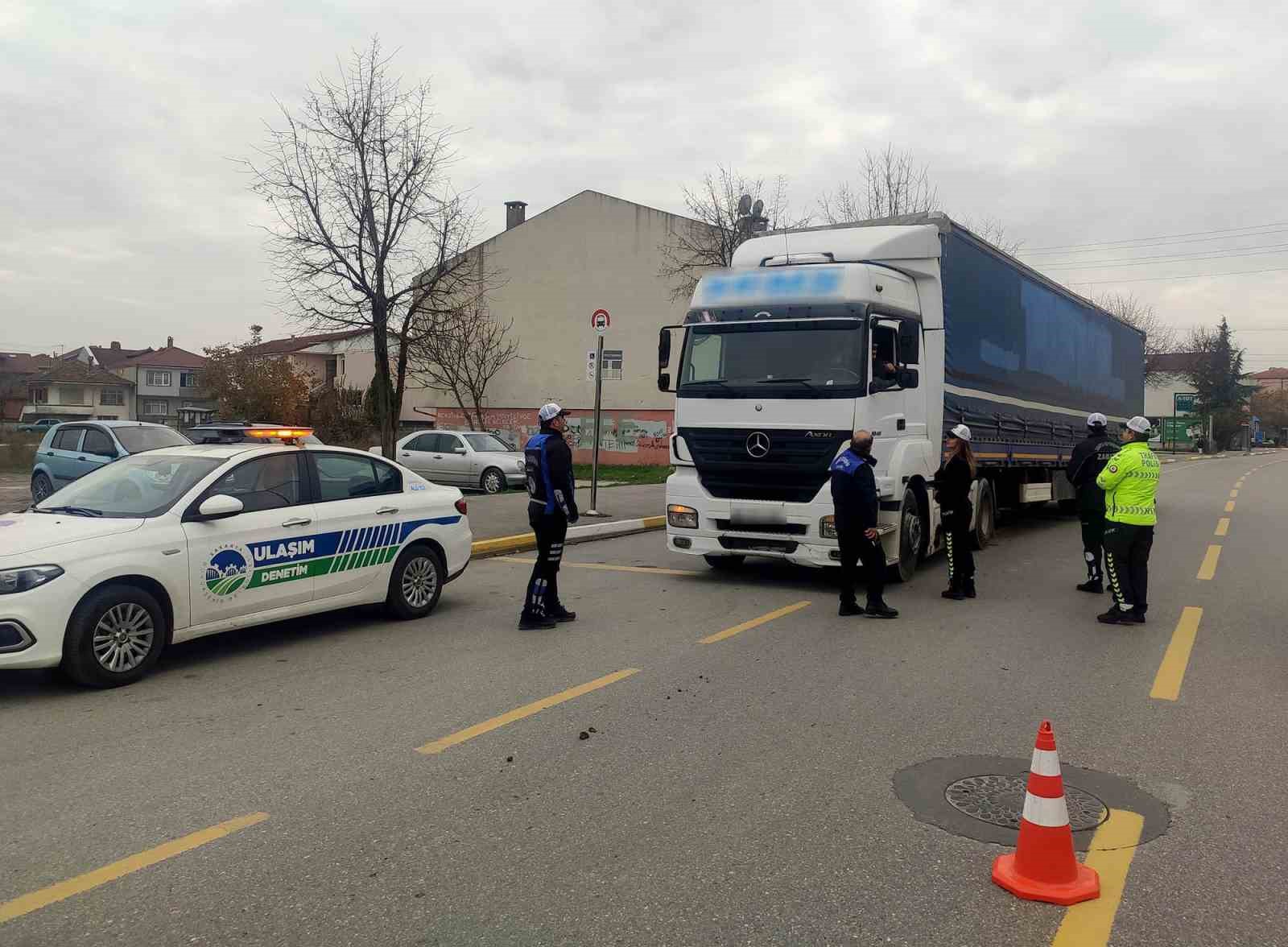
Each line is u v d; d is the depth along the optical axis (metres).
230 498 6.92
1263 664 7.05
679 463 10.27
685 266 35.34
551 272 37.91
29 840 4.01
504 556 12.92
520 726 5.53
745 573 11.35
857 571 10.70
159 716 5.76
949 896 3.54
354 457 8.32
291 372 41.53
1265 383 147.12
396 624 8.45
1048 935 3.28
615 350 37.06
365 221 21.17
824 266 9.93
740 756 5.03
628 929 3.30
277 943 3.22
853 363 9.45
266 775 4.75
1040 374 14.82
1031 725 5.58
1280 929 3.33
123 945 3.20
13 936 3.25
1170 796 4.51
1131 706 5.96
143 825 4.16
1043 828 3.58
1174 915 3.42
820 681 6.51
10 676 6.71
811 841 4.00
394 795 4.50
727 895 3.54
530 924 3.33
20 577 5.96
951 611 9.02
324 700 6.09
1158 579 10.91
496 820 4.21
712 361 10.14
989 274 12.46
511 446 23.52
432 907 3.46
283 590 7.45
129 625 6.45
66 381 78.50
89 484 7.48
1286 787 4.64
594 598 9.71
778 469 9.69
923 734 5.39
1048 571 11.55
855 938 3.25
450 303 35.72
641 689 6.31
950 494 9.66
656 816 4.26
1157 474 8.35
